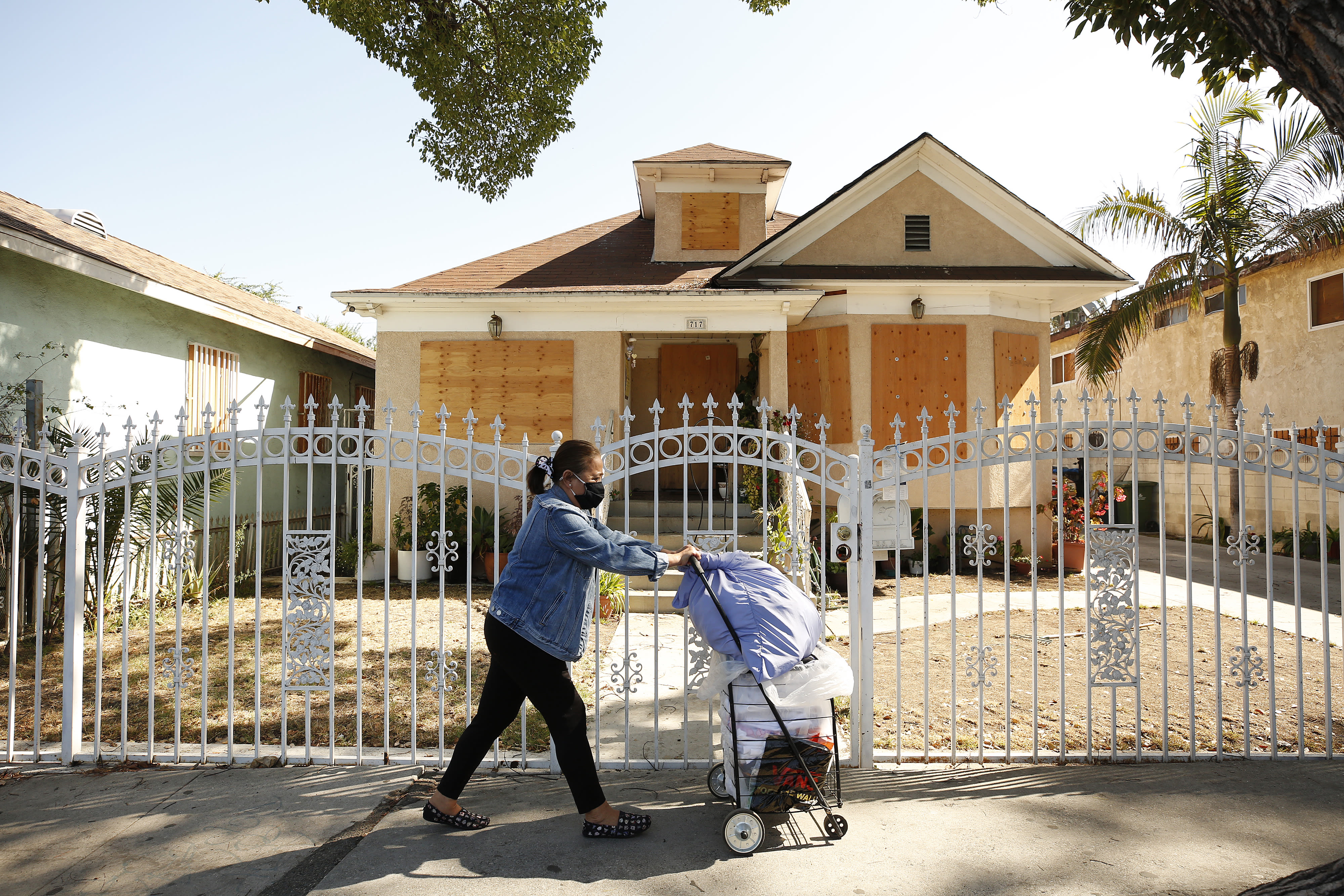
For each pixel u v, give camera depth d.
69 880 3.10
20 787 3.99
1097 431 4.30
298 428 4.25
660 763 4.26
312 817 3.64
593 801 3.40
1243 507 4.33
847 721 4.94
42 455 4.38
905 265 12.33
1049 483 11.98
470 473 4.20
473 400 11.23
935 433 11.71
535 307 11.11
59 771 4.20
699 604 3.57
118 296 9.64
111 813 3.69
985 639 7.39
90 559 7.51
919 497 11.62
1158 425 4.29
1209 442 4.31
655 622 4.21
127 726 4.77
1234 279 12.13
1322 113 2.47
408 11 8.77
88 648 6.93
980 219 12.38
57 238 8.27
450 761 4.08
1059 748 4.52
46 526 5.06
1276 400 15.16
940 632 7.72
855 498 4.29
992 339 11.76
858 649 4.29
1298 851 3.28
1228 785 3.99
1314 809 3.69
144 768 4.25
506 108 9.66
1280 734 4.82
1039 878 3.08
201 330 11.24
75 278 9.01
